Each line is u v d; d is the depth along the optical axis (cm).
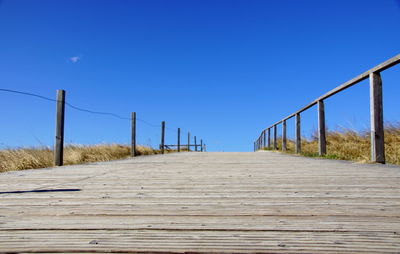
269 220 152
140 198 208
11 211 173
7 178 330
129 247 118
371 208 175
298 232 134
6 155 604
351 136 901
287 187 249
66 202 197
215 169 405
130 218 157
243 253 112
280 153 966
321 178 300
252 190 237
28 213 168
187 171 382
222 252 113
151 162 575
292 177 310
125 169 425
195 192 230
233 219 155
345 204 186
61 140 555
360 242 121
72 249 116
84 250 115
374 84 450
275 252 113
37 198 211
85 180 304
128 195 219
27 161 546
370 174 328
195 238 127
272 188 245
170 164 511
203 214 165
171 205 187
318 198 204
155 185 265
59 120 556
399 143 713
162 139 1234
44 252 114
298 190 235
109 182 287
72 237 129
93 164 554
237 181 286
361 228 138
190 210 174
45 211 173
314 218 155
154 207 181
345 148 750
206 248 117
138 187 255
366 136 859
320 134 668
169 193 227
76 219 156
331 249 115
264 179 298
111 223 148
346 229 137
